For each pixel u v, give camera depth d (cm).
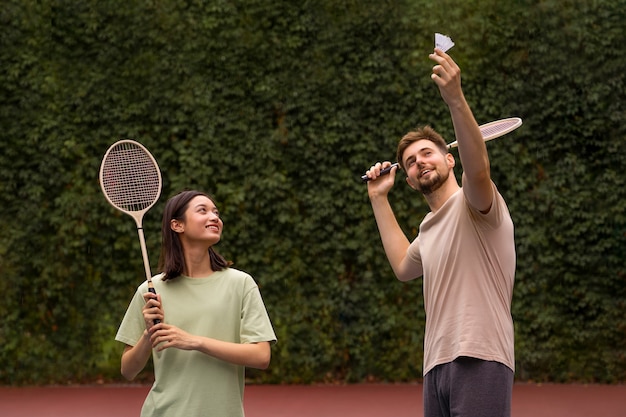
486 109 901
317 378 915
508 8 908
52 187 914
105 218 909
